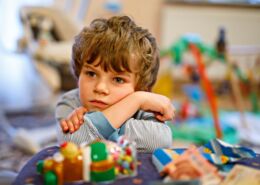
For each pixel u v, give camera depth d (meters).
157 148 0.53
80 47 0.56
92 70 0.54
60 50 1.96
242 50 2.07
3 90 2.85
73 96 0.66
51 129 1.97
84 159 0.40
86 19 3.21
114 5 3.22
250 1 3.32
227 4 3.23
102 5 3.27
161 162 0.44
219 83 3.19
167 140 0.57
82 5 2.72
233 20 3.27
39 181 0.41
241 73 2.26
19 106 2.46
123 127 0.56
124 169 0.42
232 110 2.64
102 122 0.54
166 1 3.24
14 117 2.22
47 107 2.46
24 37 2.06
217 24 3.27
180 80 3.12
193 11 3.24
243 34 3.30
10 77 3.25
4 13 3.41
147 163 0.47
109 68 0.53
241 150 0.48
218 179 0.41
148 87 0.62
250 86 2.68
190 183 0.38
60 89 1.93
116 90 0.55
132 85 0.57
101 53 0.53
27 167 0.45
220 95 2.85
